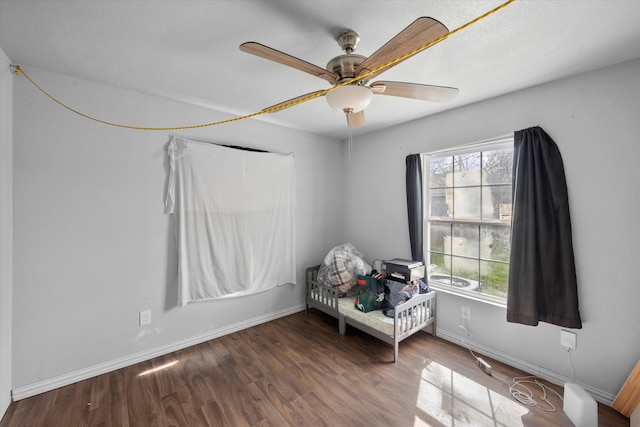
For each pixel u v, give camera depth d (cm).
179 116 256
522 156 216
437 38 108
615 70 184
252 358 244
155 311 246
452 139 269
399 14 139
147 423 171
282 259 330
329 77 151
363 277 297
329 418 176
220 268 276
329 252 350
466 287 268
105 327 222
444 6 133
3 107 174
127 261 231
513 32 151
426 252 298
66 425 169
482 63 184
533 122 218
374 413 180
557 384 208
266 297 321
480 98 242
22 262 190
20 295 190
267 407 185
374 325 253
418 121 298
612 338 187
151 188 242
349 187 382
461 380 213
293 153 340
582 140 196
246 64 188
